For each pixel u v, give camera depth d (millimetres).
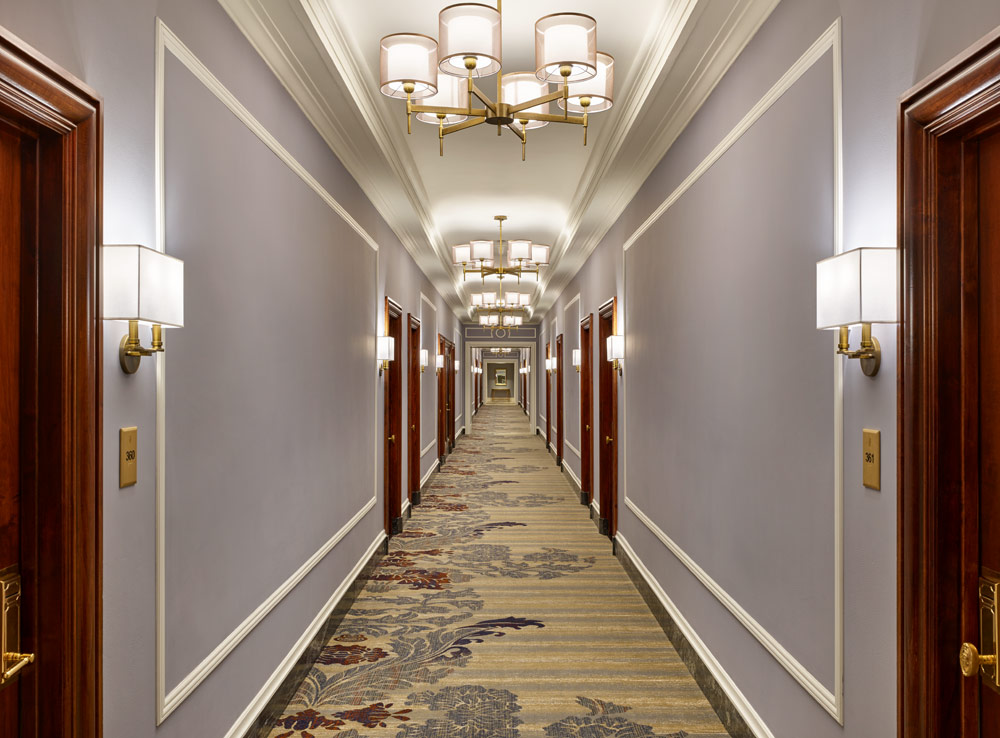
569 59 2082
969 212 1403
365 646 3537
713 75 2871
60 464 1423
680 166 3496
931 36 1437
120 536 1637
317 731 2684
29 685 1426
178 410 1927
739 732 2562
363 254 4531
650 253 4168
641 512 4410
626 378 4949
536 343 17188
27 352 1416
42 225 1420
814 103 1979
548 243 8055
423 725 2727
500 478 9328
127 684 1670
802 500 2064
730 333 2725
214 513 2178
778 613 2242
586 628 3795
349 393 4105
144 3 1736
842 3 1814
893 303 1511
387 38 2238
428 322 8906
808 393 2021
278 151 2768
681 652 3391
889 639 1598
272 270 2725
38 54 1282
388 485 5527
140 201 1716
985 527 1379
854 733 1754
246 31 2441
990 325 1361
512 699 2949
